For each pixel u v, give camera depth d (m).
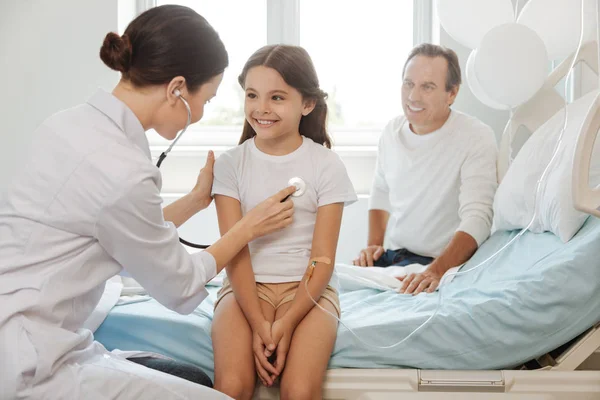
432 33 2.72
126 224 1.09
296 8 2.74
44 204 1.07
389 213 2.30
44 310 1.05
